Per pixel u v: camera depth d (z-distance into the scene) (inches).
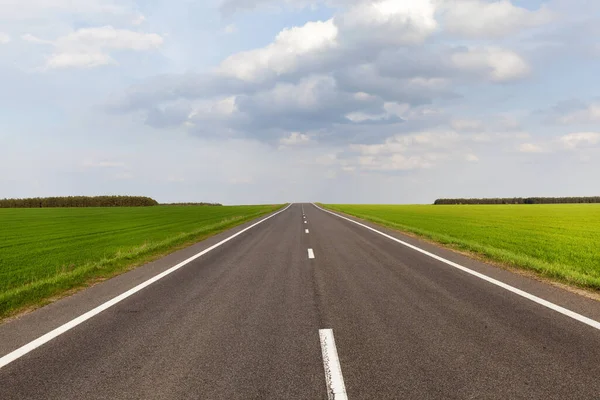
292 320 220.8
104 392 138.3
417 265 410.0
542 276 350.3
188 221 1414.9
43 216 1768.0
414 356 166.4
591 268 419.8
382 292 288.2
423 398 130.6
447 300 263.3
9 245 689.6
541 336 190.2
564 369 152.5
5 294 294.2
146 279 352.2
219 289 304.0
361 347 177.6
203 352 174.1
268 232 826.8
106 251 605.0
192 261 451.8
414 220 1369.3
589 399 129.8
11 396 136.3
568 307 244.1
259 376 148.9
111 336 197.9
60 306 263.9
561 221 1353.3
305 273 367.6
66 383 145.8
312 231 838.5
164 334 199.6
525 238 754.2
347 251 522.9
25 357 171.8
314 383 142.4
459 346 177.6
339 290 295.7
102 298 283.7
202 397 133.3
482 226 1087.6
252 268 398.3
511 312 233.0
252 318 225.6
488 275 354.0
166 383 144.2
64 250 617.6
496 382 141.8
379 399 130.2
